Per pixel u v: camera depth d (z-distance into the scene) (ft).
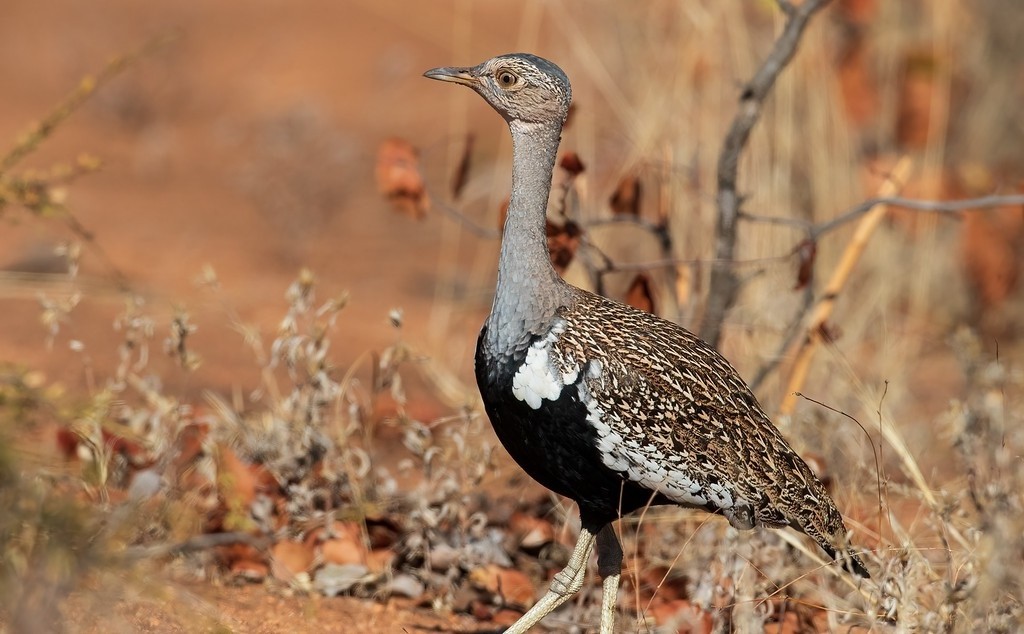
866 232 33.22
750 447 25.50
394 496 30.42
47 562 18.35
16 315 43.57
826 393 36.63
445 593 29.01
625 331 25.39
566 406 24.58
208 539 21.29
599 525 25.80
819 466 30.58
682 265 33.45
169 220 59.36
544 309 25.12
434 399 41.22
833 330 34.53
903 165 34.30
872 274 45.68
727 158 32.42
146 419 30.55
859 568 26.12
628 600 28.45
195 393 38.01
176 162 70.03
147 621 23.12
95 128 74.84
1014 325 48.14
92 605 20.56
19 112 74.64
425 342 45.42
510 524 31.35
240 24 93.97
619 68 47.47
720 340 33.83
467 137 33.27
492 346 25.41
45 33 90.38
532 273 25.27
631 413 24.54
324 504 30.50
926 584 25.80
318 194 62.44
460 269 54.95
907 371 42.75
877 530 29.37
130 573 19.53
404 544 29.60
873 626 24.25
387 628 27.12
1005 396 36.09
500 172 52.54
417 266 55.57
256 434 30.76
